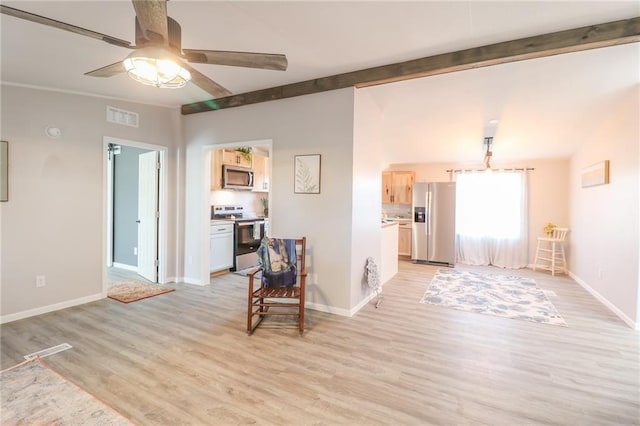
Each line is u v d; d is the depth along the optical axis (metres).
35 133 3.28
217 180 5.36
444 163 6.81
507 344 2.74
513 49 2.58
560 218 5.86
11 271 3.13
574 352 2.60
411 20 2.29
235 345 2.68
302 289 2.99
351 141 3.33
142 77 1.91
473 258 6.46
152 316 3.31
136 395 1.98
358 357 2.50
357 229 3.52
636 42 2.38
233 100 4.01
